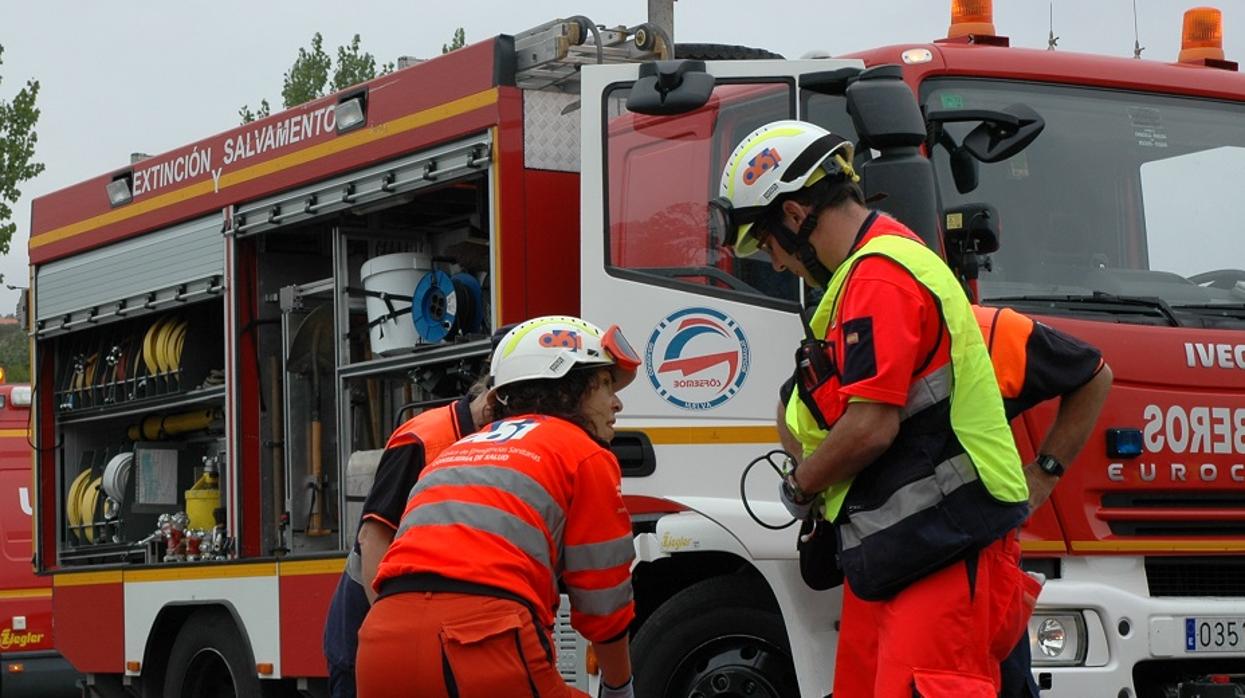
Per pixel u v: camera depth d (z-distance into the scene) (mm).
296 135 8273
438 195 7543
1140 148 6578
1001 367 4883
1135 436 6043
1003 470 4285
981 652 4258
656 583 6547
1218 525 6215
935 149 6145
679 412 6160
